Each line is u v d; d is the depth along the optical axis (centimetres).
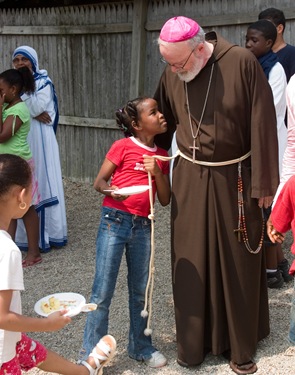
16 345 257
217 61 291
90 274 467
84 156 748
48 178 516
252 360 324
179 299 316
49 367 277
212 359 331
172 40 278
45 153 513
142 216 309
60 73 739
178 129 313
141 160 305
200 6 616
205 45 287
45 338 363
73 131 749
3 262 219
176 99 307
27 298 427
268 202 301
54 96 524
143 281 317
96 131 728
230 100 291
